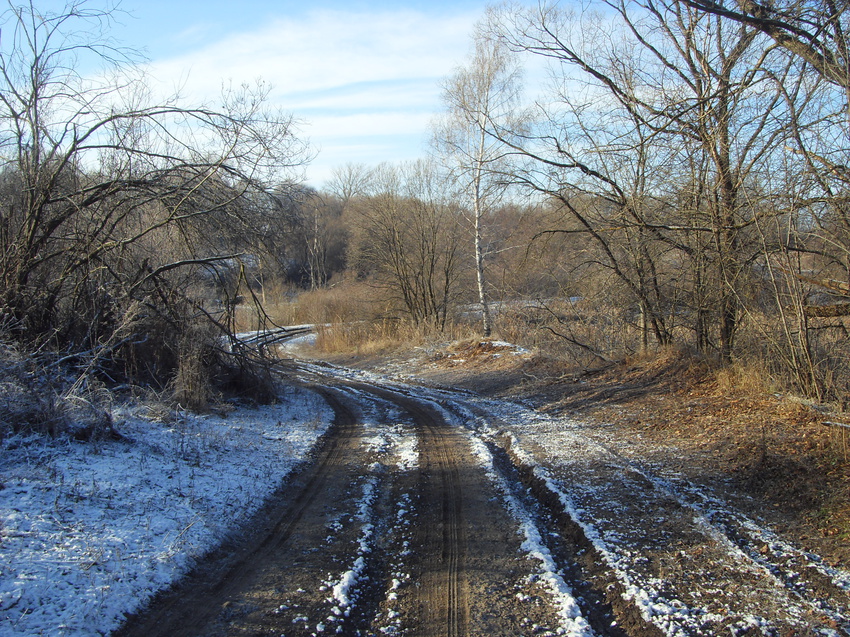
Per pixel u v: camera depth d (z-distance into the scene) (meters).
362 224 32.16
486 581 5.00
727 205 10.77
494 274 30.86
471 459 9.08
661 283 13.80
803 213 8.92
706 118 10.52
